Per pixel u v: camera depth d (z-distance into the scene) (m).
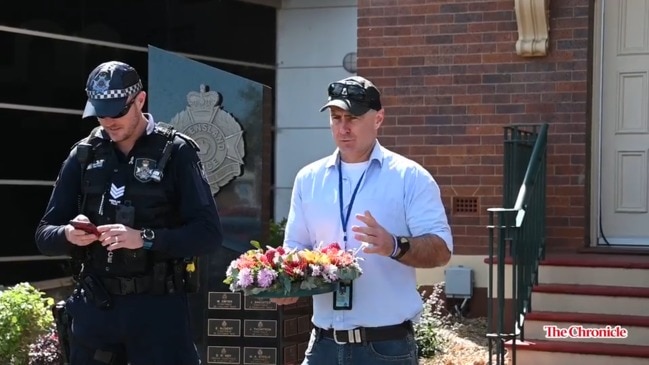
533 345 8.05
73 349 4.92
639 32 9.95
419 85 10.45
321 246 4.80
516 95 10.12
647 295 8.45
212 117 7.90
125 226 4.61
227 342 7.65
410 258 4.49
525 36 9.98
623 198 10.00
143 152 4.80
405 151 10.50
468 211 10.32
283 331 7.61
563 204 9.93
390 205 4.73
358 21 10.66
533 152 8.64
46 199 12.62
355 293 4.71
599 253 9.65
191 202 4.80
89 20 12.93
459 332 9.75
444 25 10.34
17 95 12.22
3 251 12.15
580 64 9.91
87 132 13.02
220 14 14.16
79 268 4.88
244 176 7.81
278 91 14.75
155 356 4.78
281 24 14.72
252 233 7.75
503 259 7.48
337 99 4.73
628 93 9.98
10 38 12.12
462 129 10.30
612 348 7.94
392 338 4.72
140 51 13.46
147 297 4.78
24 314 7.82
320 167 4.93
